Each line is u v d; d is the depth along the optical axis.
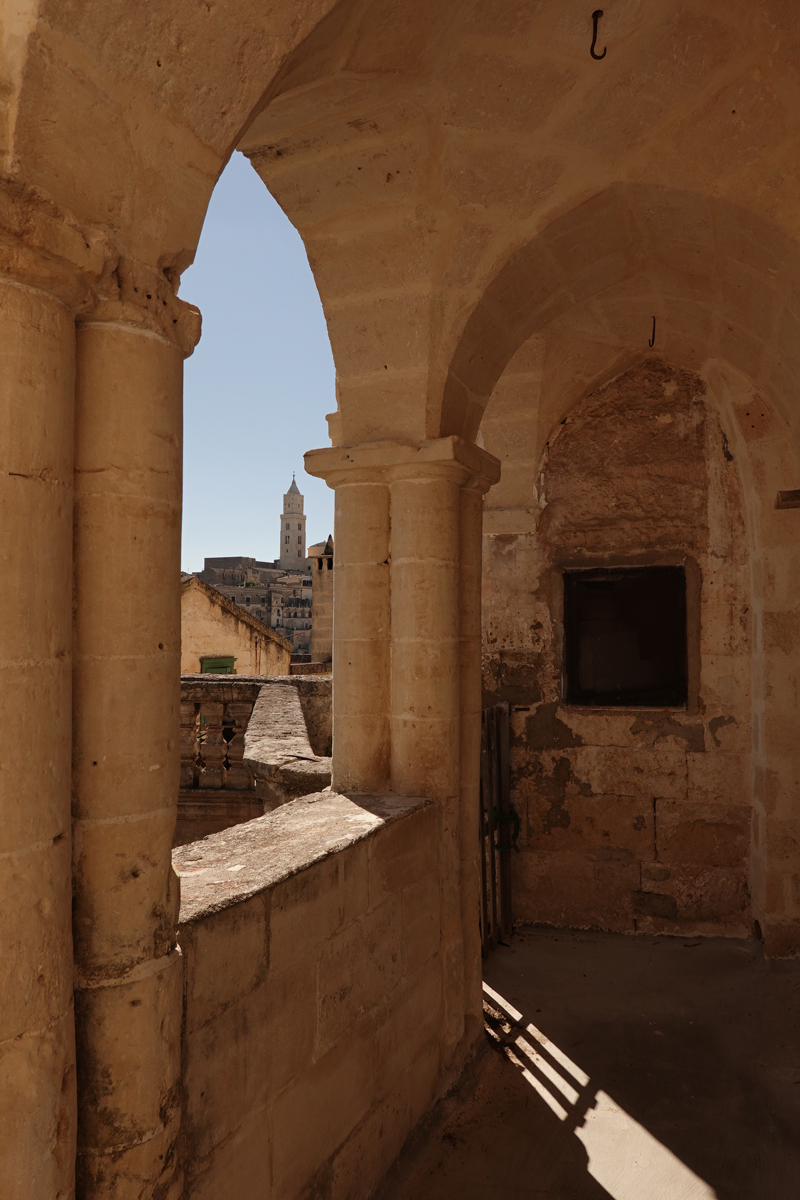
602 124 2.82
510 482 5.50
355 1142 2.51
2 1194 1.31
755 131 2.71
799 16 2.36
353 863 2.56
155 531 1.65
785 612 4.72
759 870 4.84
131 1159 1.56
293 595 67.62
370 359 3.37
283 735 5.25
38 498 1.39
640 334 4.73
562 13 2.46
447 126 2.85
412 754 3.31
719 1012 4.06
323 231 3.22
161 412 1.67
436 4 2.30
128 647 1.60
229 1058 1.92
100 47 1.41
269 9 1.68
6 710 1.33
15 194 1.32
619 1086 3.37
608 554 5.40
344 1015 2.47
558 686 5.46
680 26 2.49
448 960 3.28
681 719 5.21
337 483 3.53
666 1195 2.71
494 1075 3.42
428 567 3.32
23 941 1.35
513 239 3.12
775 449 4.66
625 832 5.30
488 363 3.59
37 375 1.39
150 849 1.64
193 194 1.72
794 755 4.68
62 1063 1.42
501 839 5.25
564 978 4.51
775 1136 3.04
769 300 3.32
